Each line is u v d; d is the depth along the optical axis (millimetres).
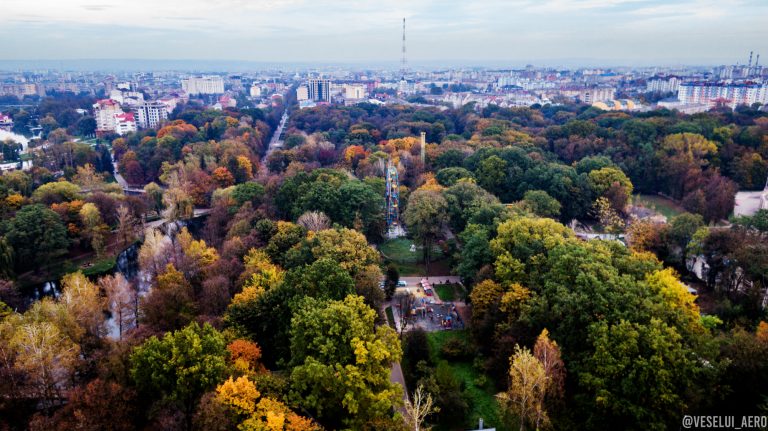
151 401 98812
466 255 165875
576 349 111312
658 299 115938
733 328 126938
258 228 188625
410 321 151750
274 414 86250
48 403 106312
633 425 96500
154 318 133000
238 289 150000
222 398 88688
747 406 99375
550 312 116062
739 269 156250
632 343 99000
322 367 96312
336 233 165750
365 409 96500
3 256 179875
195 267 168750
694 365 99188
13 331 114938
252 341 122125
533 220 165375
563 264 127938
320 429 91375
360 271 150125
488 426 109688
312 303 116375
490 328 132750
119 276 163250
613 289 115375
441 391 112188
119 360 102188
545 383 96562
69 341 115250
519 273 139375
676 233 183500
